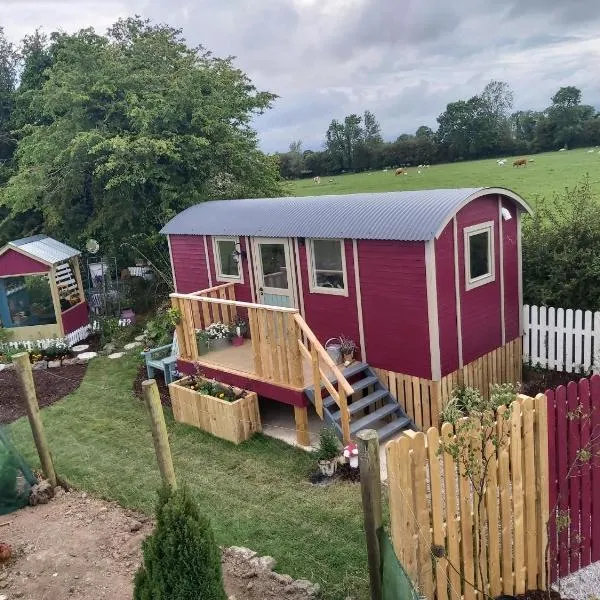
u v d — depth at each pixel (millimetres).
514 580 5781
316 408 9781
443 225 9625
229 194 20844
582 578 6074
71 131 19953
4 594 6324
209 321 12828
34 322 17438
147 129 19250
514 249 11773
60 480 8891
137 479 8953
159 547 4605
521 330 12305
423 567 5184
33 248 17188
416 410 10453
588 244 12477
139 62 21281
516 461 5512
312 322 11938
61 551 7043
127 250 20375
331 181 51812
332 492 8242
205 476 9039
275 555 6867
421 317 10023
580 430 5891
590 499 6098
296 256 11836
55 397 13234
